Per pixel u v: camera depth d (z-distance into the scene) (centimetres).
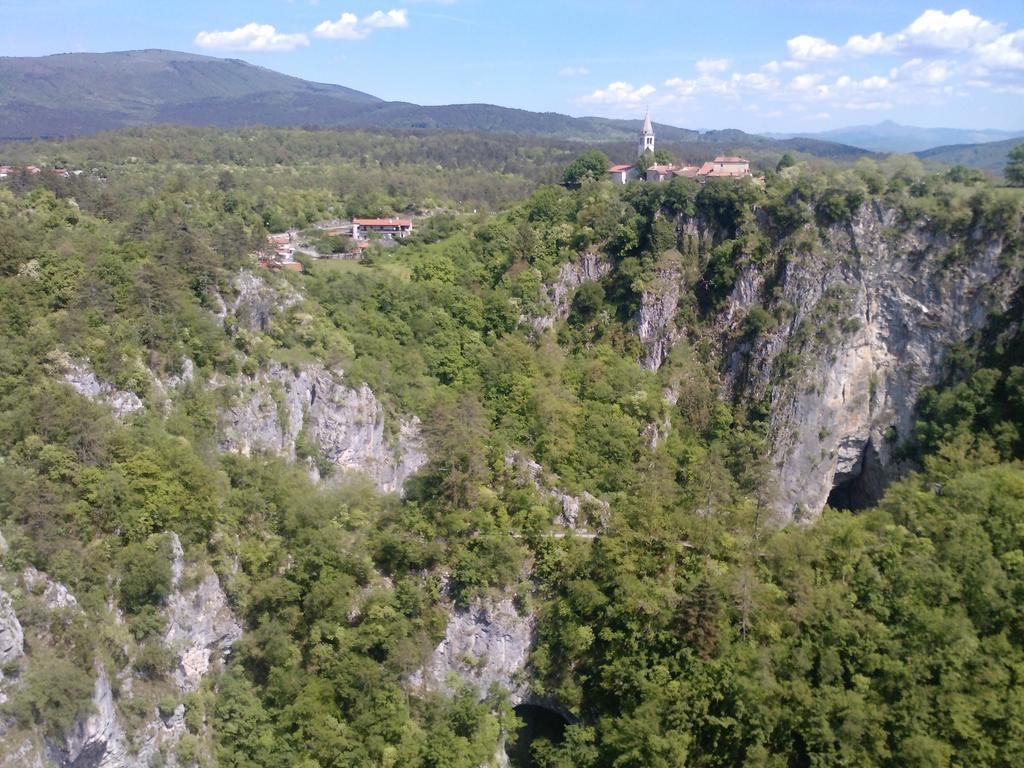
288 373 9925
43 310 8262
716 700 7394
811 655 7581
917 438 11775
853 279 12281
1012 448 10425
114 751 5916
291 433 9794
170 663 6631
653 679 7519
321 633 7450
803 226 12556
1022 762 6781
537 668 8144
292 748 6869
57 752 5391
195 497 7350
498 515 8638
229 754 6738
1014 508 8544
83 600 6181
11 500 6209
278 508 8269
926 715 7044
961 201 11869
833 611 7781
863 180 12656
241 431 9056
